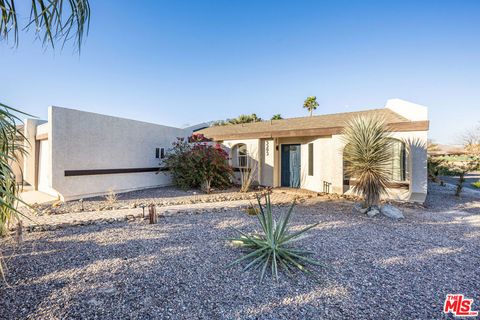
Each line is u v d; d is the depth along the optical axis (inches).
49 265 129.3
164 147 454.9
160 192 384.8
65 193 307.3
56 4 84.4
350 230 197.0
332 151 381.1
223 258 139.8
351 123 285.3
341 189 370.3
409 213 262.2
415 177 313.7
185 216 241.3
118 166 371.6
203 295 101.6
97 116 343.3
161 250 151.9
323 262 135.4
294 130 411.8
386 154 257.6
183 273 121.2
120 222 219.1
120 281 112.7
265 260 133.6
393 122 324.5
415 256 144.6
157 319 85.7
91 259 137.6
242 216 242.2
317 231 193.8
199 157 401.7
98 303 95.3
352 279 116.3
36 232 187.5
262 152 477.1
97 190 343.6
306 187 436.8
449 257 143.6
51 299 97.5
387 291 105.7
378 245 162.9
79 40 91.8
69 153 311.1
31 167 391.9
